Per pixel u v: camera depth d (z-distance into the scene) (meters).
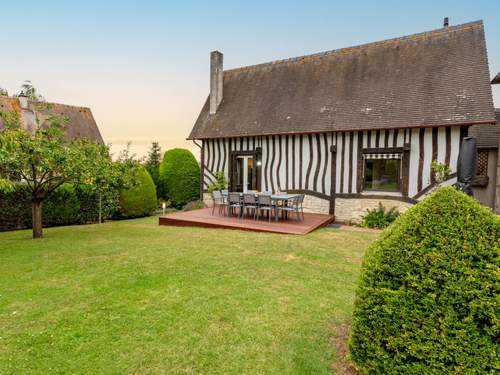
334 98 9.55
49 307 3.03
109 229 8.12
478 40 8.39
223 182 10.98
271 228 7.09
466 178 3.62
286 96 10.62
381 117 8.32
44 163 5.86
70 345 2.38
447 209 1.87
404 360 1.85
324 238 6.37
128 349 2.34
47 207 8.89
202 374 2.08
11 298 3.24
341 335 2.57
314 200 9.37
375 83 9.20
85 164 6.29
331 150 8.95
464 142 3.68
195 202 12.09
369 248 2.21
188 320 2.78
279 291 3.47
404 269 1.87
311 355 2.29
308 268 4.33
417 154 7.88
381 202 8.38
